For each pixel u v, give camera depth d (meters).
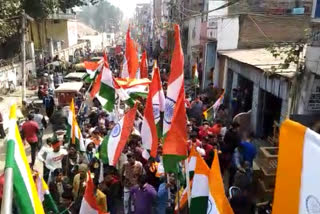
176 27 6.36
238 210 6.79
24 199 2.58
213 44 21.16
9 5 19.56
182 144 5.95
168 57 33.94
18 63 25.75
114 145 7.53
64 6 32.50
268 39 18.55
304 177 2.75
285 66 9.70
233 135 9.47
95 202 6.02
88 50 46.56
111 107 9.39
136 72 12.36
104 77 9.29
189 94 18.42
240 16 18.50
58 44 38.84
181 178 7.25
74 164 8.48
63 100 17.64
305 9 18.97
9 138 2.68
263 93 12.87
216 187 4.53
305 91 9.14
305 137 2.75
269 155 8.16
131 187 7.46
